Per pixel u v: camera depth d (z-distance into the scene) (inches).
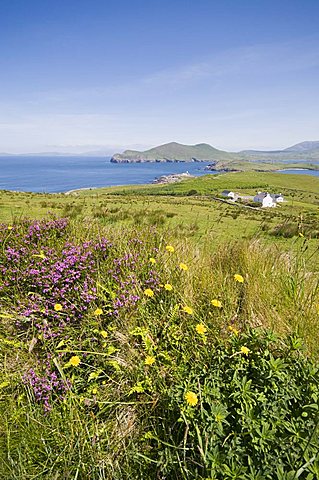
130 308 113.1
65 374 95.4
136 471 69.6
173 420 75.5
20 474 67.6
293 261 173.5
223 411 68.1
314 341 101.0
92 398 88.0
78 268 131.3
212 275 139.6
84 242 154.3
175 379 86.6
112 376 93.9
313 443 60.1
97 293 119.2
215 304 103.6
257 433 64.1
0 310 118.4
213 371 83.0
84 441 73.5
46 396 87.4
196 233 373.1
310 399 71.8
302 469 53.5
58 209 613.6
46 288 123.4
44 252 146.6
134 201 987.3
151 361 86.1
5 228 174.6
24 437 75.4
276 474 57.3
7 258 140.7
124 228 203.5
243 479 55.7
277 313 114.8
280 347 95.3
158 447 72.3
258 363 83.2
